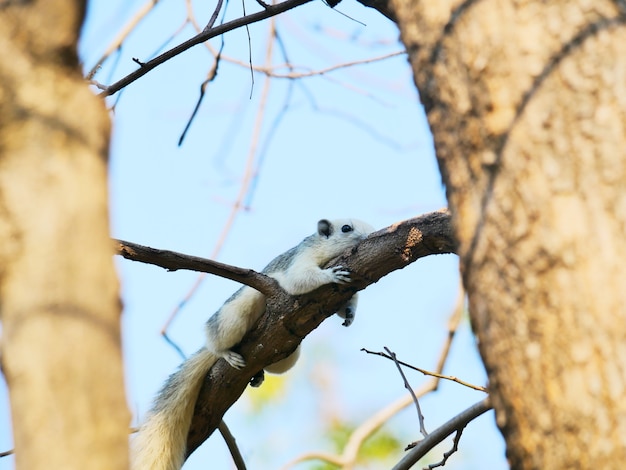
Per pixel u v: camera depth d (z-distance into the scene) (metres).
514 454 5.25
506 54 5.63
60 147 4.68
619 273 5.05
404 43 6.33
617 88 5.36
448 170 5.84
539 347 5.16
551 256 5.20
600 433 4.87
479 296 5.53
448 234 10.52
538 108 5.45
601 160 5.25
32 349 4.23
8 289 4.43
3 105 4.71
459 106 5.77
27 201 4.54
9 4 4.86
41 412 4.11
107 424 4.16
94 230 4.58
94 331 4.31
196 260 10.52
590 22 5.53
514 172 5.43
